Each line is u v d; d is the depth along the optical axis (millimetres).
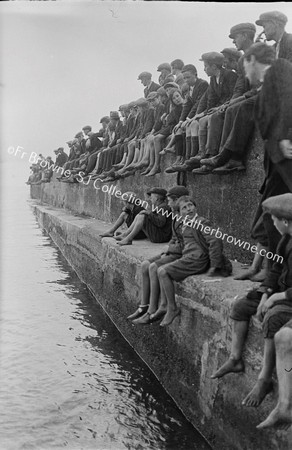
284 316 4711
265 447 4965
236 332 5395
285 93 5723
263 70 6895
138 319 7684
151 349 8305
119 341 9672
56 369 8289
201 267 7086
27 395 7383
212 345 6164
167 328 7633
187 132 9461
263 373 4863
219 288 6309
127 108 14969
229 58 8648
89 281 13523
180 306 7117
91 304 12180
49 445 6105
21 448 5984
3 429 6430
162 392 7520
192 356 6754
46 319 10805
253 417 5188
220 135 8164
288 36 6605
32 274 15391
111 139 16547
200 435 6344
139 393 7500
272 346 4758
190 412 6676
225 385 5809
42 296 12750
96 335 9977
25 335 9664
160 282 7215
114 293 10703
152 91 13258
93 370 8281
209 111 8719
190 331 6832
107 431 6426
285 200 4957
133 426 6590
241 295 5688
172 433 6402
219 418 5914
